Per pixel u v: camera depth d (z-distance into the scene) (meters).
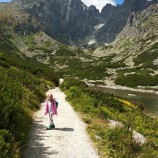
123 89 137.88
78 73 199.38
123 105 33.41
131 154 12.35
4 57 54.75
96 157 12.55
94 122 19.12
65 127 17.72
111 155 12.73
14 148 11.20
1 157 9.62
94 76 183.75
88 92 34.03
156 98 94.00
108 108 26.44
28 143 13.61
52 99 17.36
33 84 33.84
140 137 16.61
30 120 18.16
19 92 20.77
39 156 12.07
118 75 179.88
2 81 21.98
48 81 56.25
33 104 23.39
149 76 167.75
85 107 24.06
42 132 16.02
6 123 12.66
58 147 13.49
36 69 62.66
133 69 198.00
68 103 29.36
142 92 125.06
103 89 124.12
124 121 21.50
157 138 20.58
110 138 14.85
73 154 12.70
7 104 13.73
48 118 20.20
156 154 13.62
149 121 27.92
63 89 46.50
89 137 15.52
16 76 32.34
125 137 14.12
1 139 10.52
